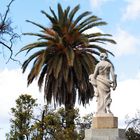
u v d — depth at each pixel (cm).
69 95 4650
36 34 4709
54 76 4472
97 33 4719
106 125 2383
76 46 4788
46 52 4541
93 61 4594
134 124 4497
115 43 4766
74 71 4672
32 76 4647
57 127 3891
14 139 3869
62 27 4747
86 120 4169
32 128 3872
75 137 3897
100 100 2430
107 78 2456
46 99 4706
